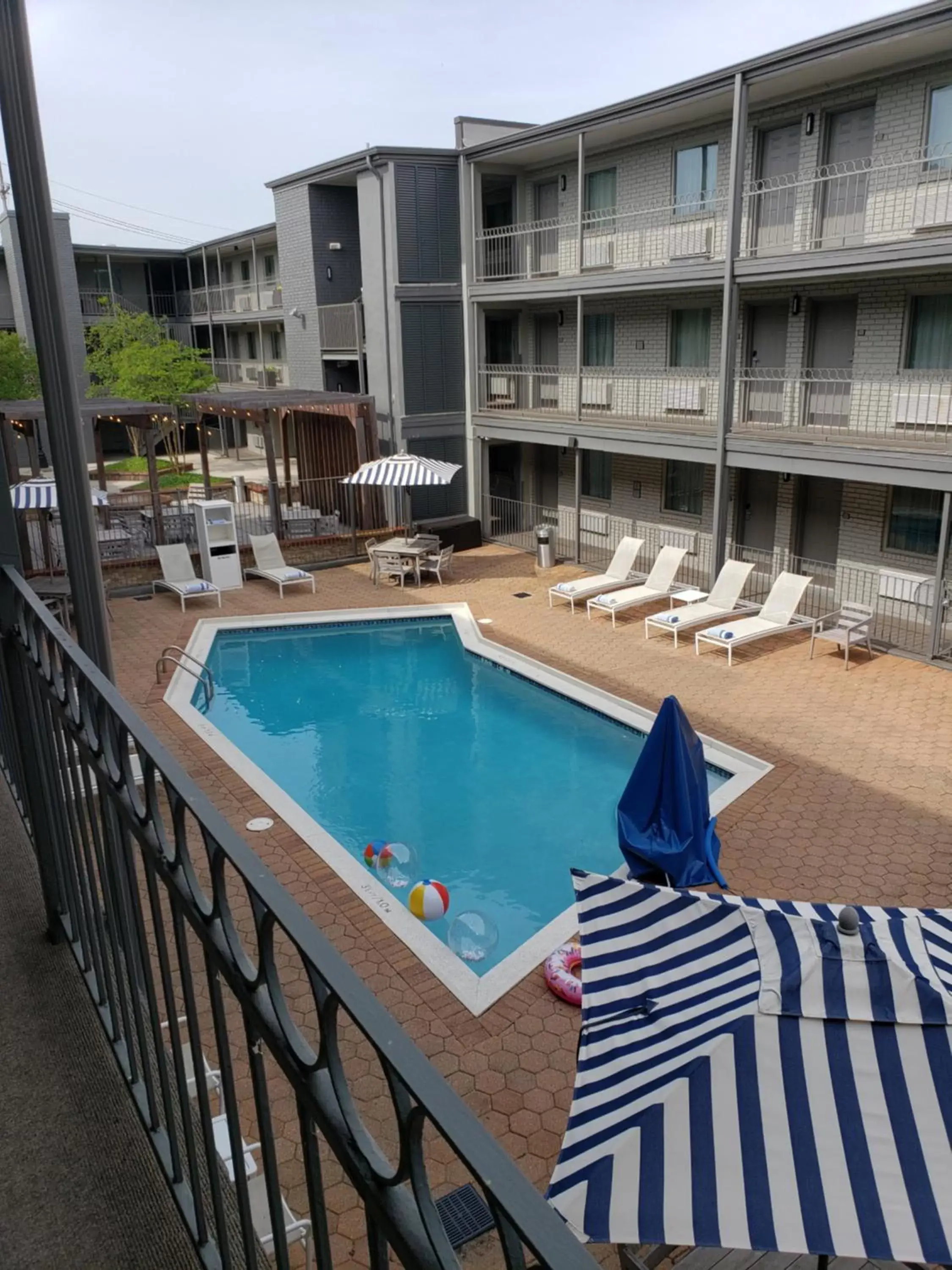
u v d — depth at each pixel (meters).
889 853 11.38
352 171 27.89
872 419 19.19
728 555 22.70
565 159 25.28
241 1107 6.95
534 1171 7.11
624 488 25.62
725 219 21.38
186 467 41.09
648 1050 4.87
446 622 21.86
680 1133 4.41
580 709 16.78
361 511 28.03
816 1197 4.14
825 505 20.80
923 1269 5.05
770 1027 4.73
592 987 5.44
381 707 17.06
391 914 10.22
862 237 17.64
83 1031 3.26
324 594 23.59
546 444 25.12
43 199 7.37
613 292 22.22
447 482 23.77
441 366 27.78
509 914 10.73
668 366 23.62
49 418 8.03
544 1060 8.17
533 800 13.46
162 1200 2.57
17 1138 2.80
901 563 19.27
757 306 21.20
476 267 26.75
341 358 29.97
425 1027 8.59
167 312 47.91
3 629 3.55
